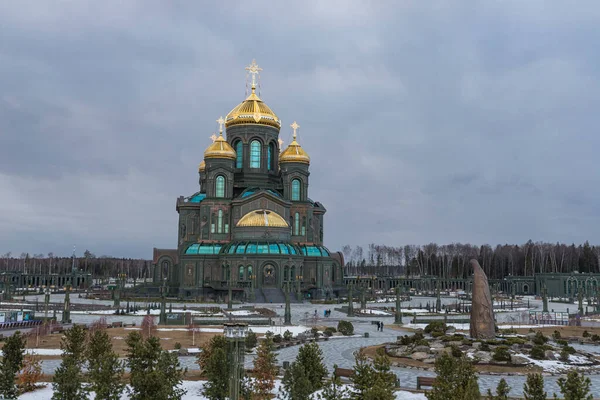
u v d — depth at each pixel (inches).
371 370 1578.5
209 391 1689.2
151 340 1786.4
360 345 3053.6
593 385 2047.2
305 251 7042.3
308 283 6939.0
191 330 3324.3
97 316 4544.8
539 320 4431.6
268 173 7554.1
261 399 1713.8
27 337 3063.5
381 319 4623.5
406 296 7869.1
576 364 2372.0
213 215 7052.2
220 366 1689.2
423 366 2337.6
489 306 2770.7
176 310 4995.1
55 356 2506.2
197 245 6904.5
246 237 6820.9
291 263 6565.0
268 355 1812.3
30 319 3885.3
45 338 3058.6
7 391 1663.4
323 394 1573.6
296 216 7342.5
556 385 2030.0
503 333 3058.6
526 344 2578.7
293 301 6225.4
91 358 1996.8
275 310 5191.9
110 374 1608.0
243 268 6530.5
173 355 1737.2
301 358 1785.2
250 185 7436.0
